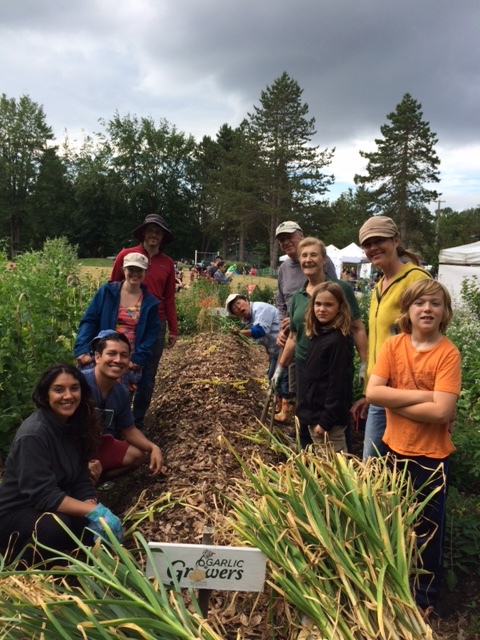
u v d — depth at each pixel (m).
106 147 60.66
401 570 2.03
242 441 4.39
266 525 2.18
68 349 5.52
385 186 53.25
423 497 2.74
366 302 10.68
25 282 6.13
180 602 1.85
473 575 3.08
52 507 2.78
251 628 2.35
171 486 3.58
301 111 54.00
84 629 1.67
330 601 1.90
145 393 5.09
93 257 65.81
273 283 25.08
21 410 4.66
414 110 52.59
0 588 1.90
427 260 51.78
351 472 2.49
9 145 60.44
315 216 54.84
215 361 7.49
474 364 6.70
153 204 62.19
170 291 5.43
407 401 2.69
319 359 3.60
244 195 54.34
